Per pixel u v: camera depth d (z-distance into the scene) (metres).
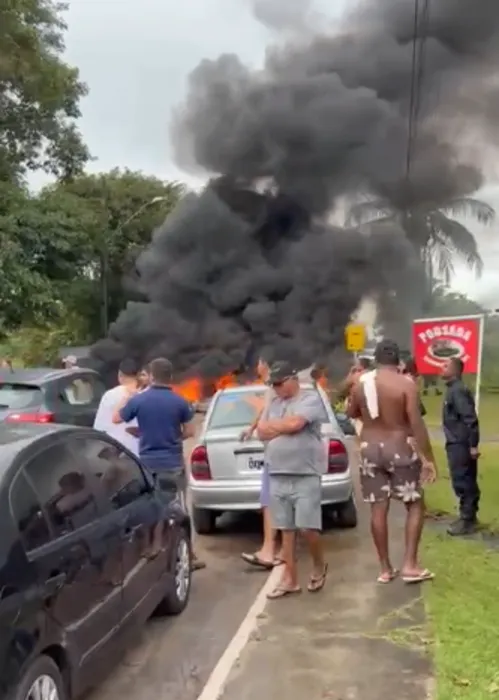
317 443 5.93
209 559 7.32
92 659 3.92
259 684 4.32
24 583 3.31
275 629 5.19
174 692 4.38
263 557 6.89
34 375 9.83
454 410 7.66
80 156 21.20
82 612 3.80
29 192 19.11
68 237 18.73
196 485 7.81
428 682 4.29
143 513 4.94
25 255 17.64
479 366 10.14
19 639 3.19
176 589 5.59
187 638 5.21
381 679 4.34
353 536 7.84
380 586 6.07
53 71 19.00
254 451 7.70
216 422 8.23
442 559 6.59
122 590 4.38
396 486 6.06
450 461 7.67
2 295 16.91
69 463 4.27
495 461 12.63
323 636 5.03
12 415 9.15
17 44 18.06
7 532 3.38
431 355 10.29
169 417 6.38
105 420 6.92
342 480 7.77
